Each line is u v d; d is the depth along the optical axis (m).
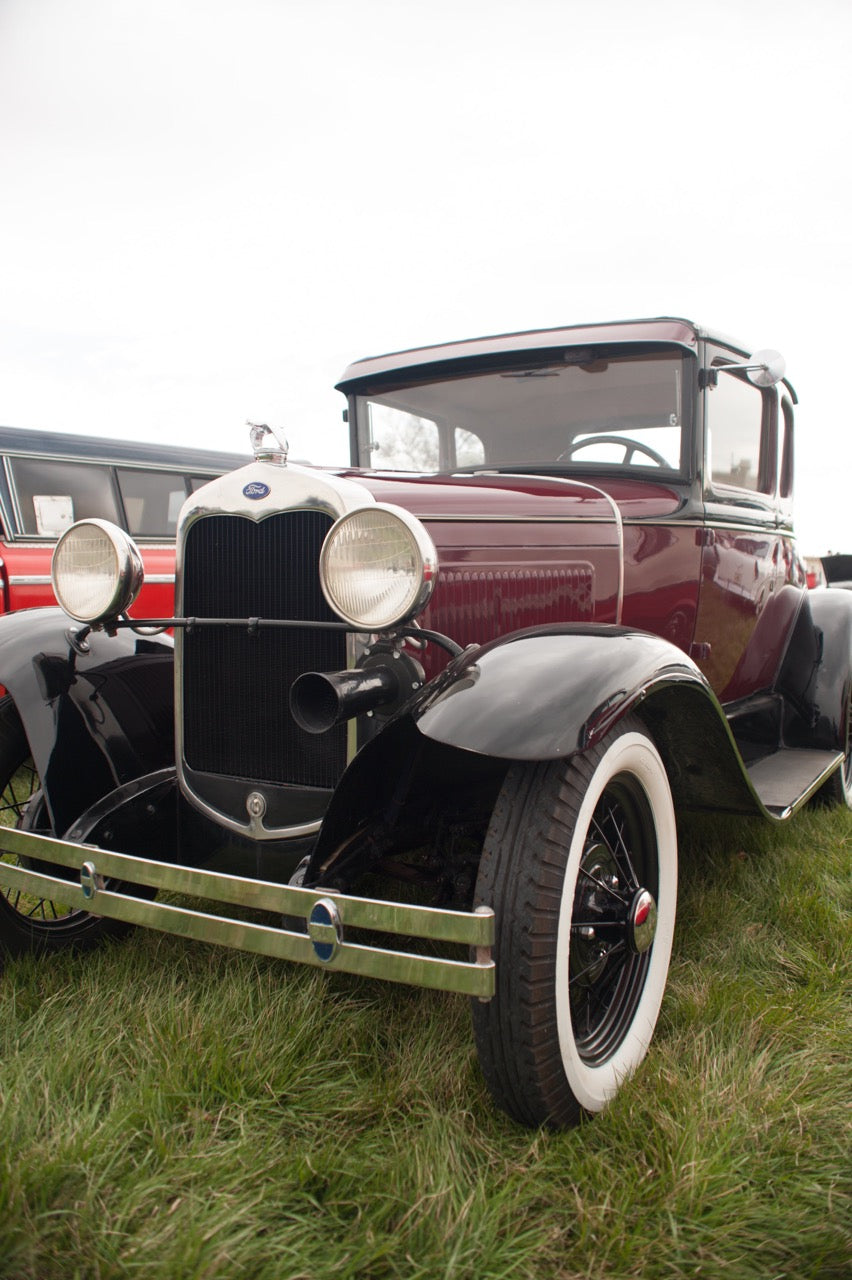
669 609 2.89
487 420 3.26
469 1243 1.40
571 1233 1.46
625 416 3.04
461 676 1.79
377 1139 1.66
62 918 2.44
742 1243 1.42
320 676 1.75
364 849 1.96
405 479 2.50
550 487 2.62
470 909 1.97
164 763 2.48
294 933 1.66
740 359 3.27
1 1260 1.33
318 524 1.99
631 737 1.88
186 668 2.22
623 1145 1.64
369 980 2.24
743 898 2.77
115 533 2.07
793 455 3.88
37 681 2.33
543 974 1.62
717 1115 1.69
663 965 2.08
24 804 2.62
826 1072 1.84
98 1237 1.37
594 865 1.88
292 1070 1.83
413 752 1.90
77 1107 1.70
